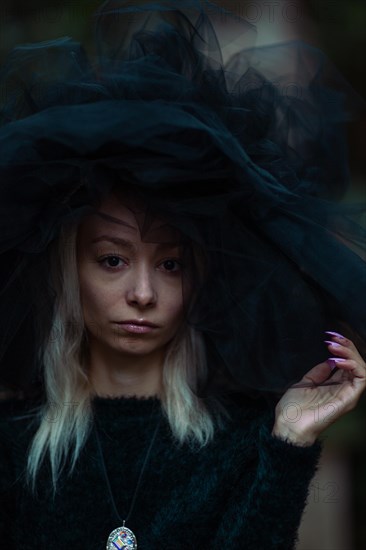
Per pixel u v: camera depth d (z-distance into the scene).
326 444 2.68
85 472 1.47
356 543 2.73
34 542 1.47
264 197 1.38
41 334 1.49
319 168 1.48
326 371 1.43
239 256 1.41
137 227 1.40
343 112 1.51
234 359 1.43
